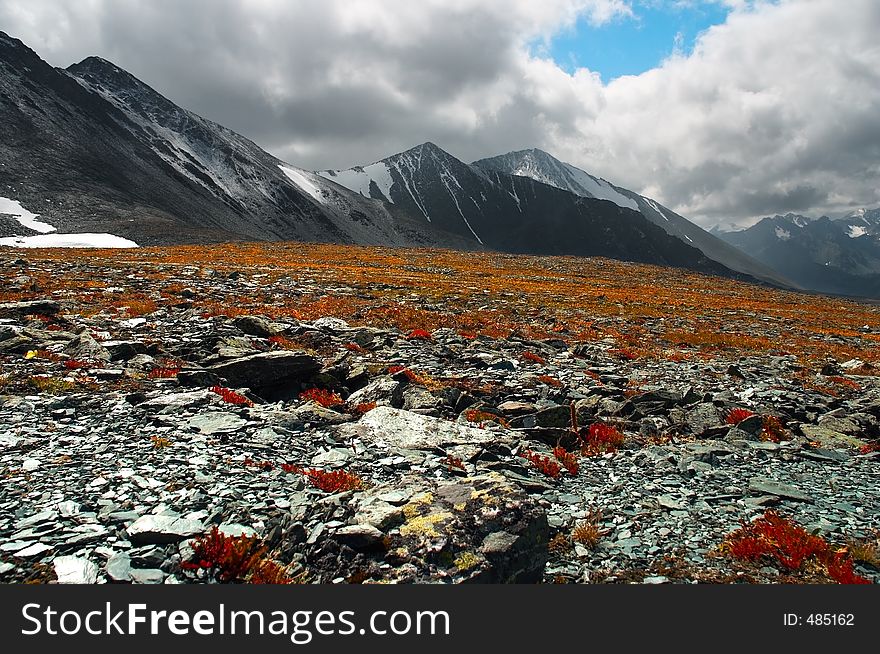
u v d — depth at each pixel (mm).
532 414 15898
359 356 21766
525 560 7727
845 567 8320
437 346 25547
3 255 56969
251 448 11180
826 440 16188
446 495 8570
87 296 31234
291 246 110750
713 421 17047
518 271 95875
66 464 9516
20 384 13883
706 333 40250
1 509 7797
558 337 32938
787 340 41750
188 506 8273
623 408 17734
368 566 7051
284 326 25031
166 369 16844
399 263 90938
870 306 106500
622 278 99938
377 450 11938
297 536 7625
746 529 9695
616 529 9562
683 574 8188
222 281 46219
